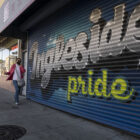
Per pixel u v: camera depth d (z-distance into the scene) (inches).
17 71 255.4
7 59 485.4
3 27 307.6
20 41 368.2
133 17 132.0
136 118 124.2
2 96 326.3
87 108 170.2
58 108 214.4
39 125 153.8
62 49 219.5
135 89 126.6
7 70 480.1
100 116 155.4
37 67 279.0
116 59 143.3
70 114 195.8
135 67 127.3
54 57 234.7
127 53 134.2
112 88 145.0
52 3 218.8
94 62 166.6
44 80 253.1
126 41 135.7
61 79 215.2
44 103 246.7
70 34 206.4
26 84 315.3
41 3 230.7
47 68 249.0
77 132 136.8
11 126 149.2
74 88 190.5
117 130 141.6
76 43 194.5
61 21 226.1
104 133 134.9
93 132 137.0
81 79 181.5
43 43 268.7
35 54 291.6
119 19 143.9
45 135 129.4
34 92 281.4
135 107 125.6
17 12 251.0
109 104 146.8
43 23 272.8
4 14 311.6
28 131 137.5
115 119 140.4
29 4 215.0
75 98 187.9
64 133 134.3
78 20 194.5
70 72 199.6
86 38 180.1
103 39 158.4
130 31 133.2
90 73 170.1
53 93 228.8
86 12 183.5
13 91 397.4
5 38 466.6
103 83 154.2
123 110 134.4
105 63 153.8
